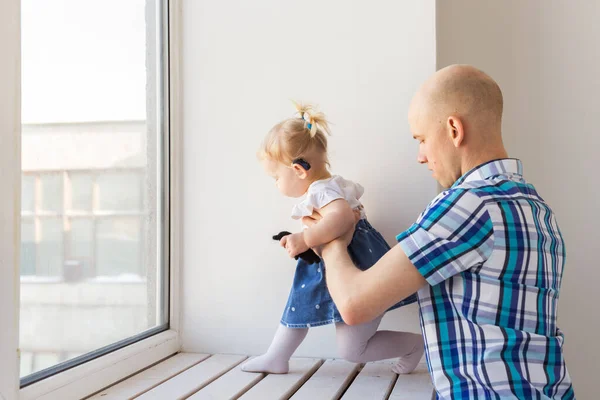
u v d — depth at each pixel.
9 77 1.05
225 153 1.74
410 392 1.33
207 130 1.75
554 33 1.81
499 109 1.07
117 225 1.50
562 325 1.79
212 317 1.74
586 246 1.78
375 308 1.01
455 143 1.06
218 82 1.74
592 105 1.78
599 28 1.78
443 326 1.00
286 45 1.70
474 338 0.96
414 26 1.61
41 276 1.22
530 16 1.82
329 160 1.65
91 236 1.39
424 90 1.09
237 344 1.72
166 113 1.74
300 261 1.54
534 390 0.92
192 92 1.76
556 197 1.80
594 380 1.76
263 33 1.71
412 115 1.11
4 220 1.04
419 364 1.60
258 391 1.34
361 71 1.64
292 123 1.48
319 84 1.67
